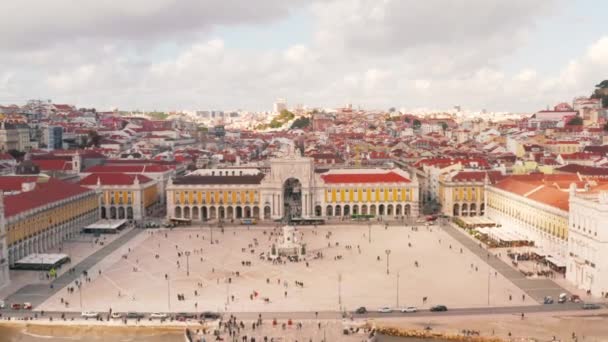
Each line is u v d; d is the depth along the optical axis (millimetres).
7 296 148000
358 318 131875
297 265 177625
